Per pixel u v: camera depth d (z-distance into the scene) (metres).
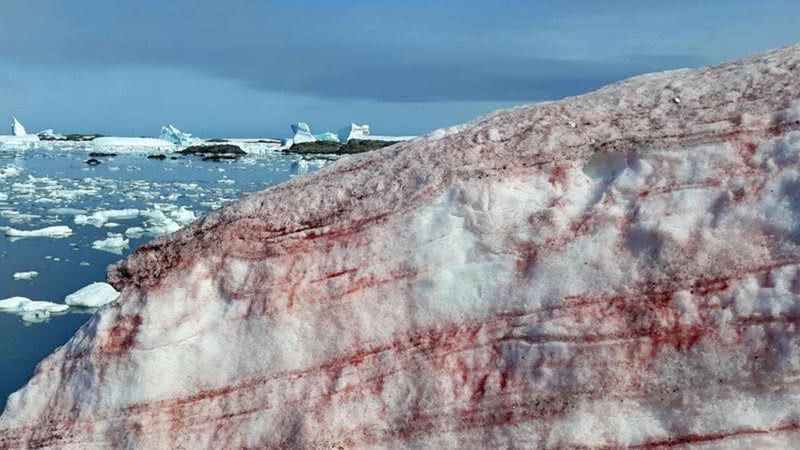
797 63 3.99
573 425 3.50
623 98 4.20
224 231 4.20
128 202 27.23
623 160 3.85
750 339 3.37
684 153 3.73
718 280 3.48
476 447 3.62
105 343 4.14
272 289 4.04
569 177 3.88
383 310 3.89
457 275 3.84
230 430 3.93
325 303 3.97
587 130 4.02
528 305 3.71
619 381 3.49
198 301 4.11
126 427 4.04
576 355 3.57
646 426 3.43
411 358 3.81
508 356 3.69
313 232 4.09
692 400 3.40
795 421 3.26
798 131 3.61
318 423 3.81
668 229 3.60
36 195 28.41
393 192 4.06
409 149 4.34
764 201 3.54
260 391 3.94
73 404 4.15
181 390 4.02
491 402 3.64
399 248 3.93
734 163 3.64
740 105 3.81
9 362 9.41
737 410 3.33
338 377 3.87
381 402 3.79
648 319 3.53
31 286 13.64
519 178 3.91
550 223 3.77
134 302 4.16
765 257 3.46
